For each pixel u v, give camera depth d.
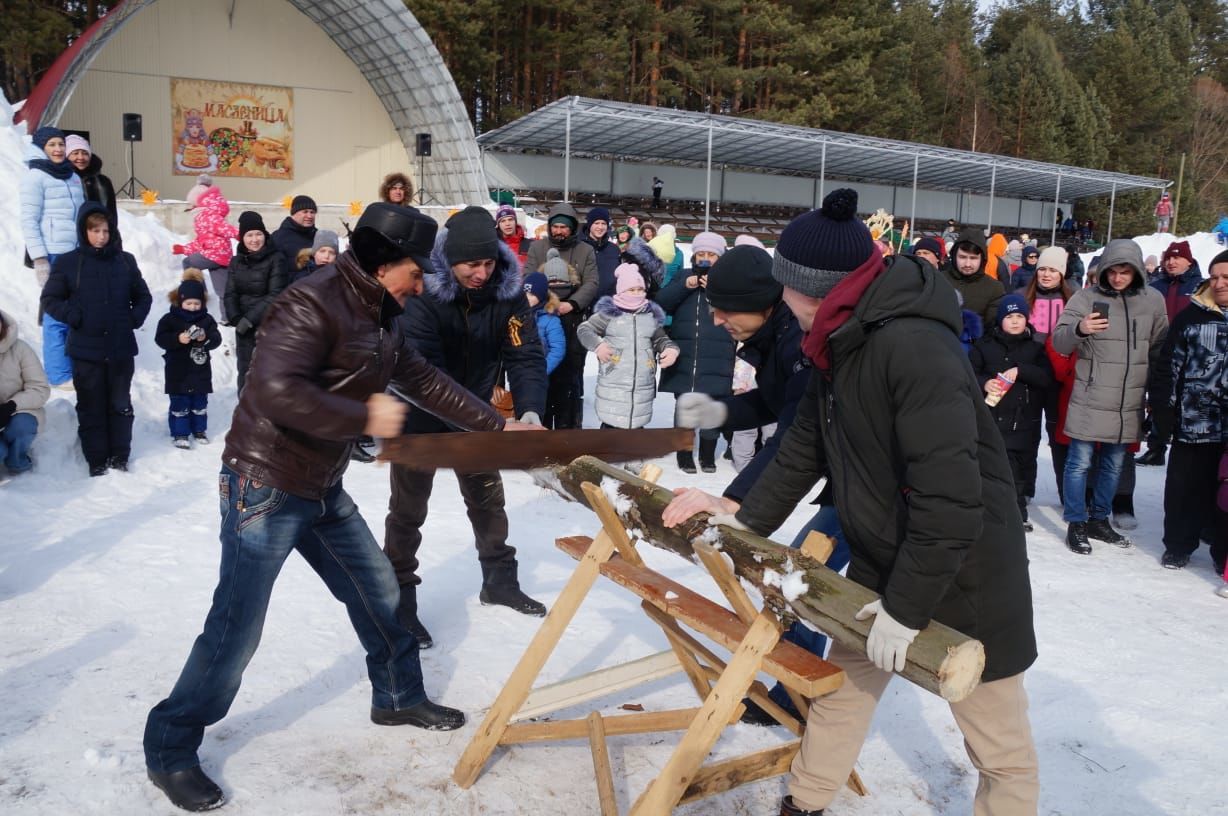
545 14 34.09
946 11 62.12
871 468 2.27
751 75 36.06
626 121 27.52
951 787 3.16
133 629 4.05
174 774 2.80
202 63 21.94
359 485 6.73
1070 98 55.97
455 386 3.30
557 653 3.99
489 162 31.62
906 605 2.07
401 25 21.39
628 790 3.03
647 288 8.23
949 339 2.17
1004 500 2.30
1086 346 5.95
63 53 22.91
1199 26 77.88
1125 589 5.31
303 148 23.41
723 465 7.89
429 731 3.31
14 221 9.11
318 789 2.95
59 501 5.89
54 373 7.45
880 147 30.53
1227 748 3.49
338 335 2.72
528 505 6.34
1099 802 3.10
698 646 2.99
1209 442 5.54
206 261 9.97
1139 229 54.97
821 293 2.35
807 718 2.73
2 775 2.92
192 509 5.91
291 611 4.29
